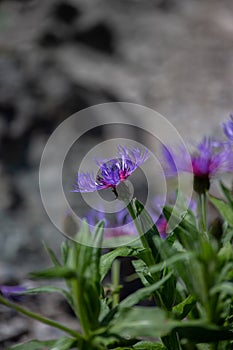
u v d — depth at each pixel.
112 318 0.90
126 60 2.48
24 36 2.39
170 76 2.42
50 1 2.60
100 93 2.12
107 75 2.31
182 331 0.89
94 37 2.53
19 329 1.29
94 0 2.75
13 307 0.90
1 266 1.54
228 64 2.49
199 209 1.00
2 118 1.99
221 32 2.72
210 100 2.26
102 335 0.90
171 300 0.99
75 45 2.43
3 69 2.11
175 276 0.99
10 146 1.94
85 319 0.90
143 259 0.99
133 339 0.97
